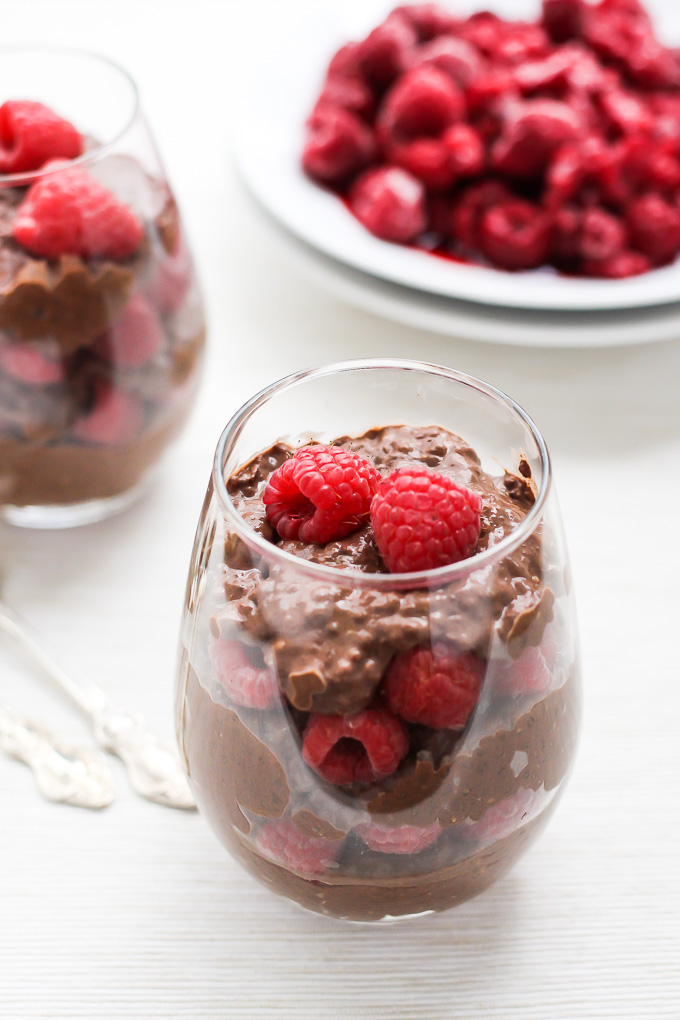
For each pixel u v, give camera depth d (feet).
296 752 1.30
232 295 2.22
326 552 1.35
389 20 2.47
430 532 1.30
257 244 2.37
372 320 2.16
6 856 1.54
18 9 3.30
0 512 1.84
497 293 1.96
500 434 1.42
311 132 2.33
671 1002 1.43
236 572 1.32
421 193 2.15
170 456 1.87
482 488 1.40
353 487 1.35
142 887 1.51
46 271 1.64
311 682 1.27
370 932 1.48
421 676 1.27
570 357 2.08
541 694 1.33
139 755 1.60
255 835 1.37
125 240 1.67
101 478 1.79
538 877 1.51
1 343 1.65
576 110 2.26
